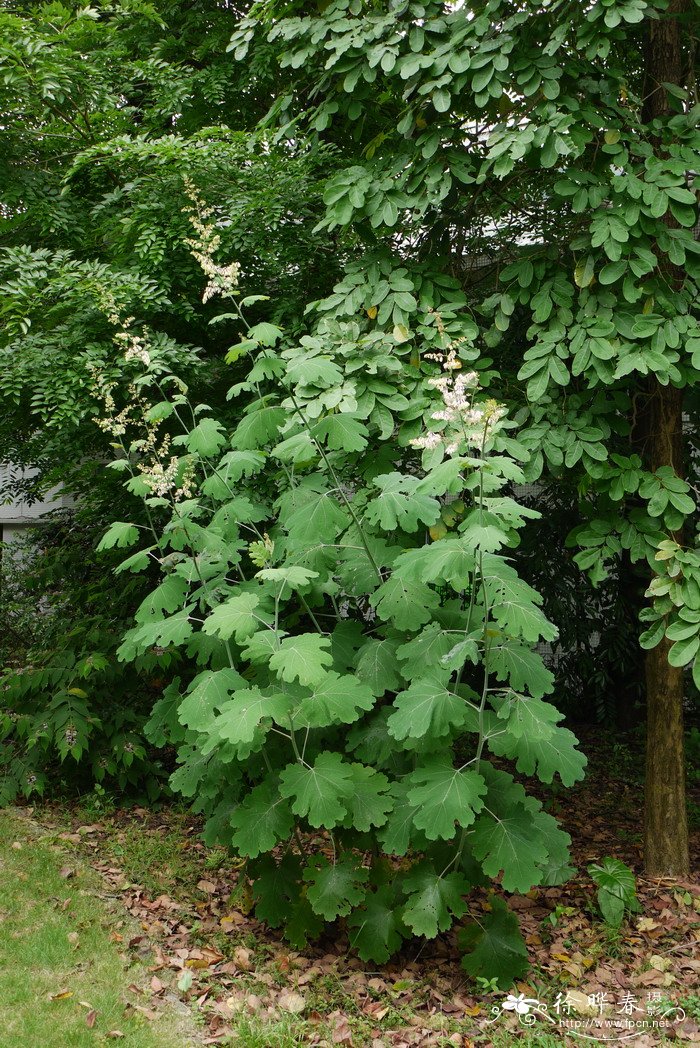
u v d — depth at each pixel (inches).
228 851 165.9
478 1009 138.7
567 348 174.7
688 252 169.0
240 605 140.2
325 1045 128.6
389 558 155.1
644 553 173.6
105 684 237.0
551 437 172.2
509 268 180.1
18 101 245.8
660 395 195.3
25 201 257.8
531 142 164.1
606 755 284.7
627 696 310.5
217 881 185.9
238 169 236.5
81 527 296.5
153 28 305.0
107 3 275.0
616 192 166.1
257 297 153.3
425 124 181.0
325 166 247.9
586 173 166.6
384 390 175.2
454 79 175.0
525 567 293.9
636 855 206.5
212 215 237.8
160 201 238.4
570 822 229.1
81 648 246.2
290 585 148.0
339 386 174.6
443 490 126.7
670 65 193.6
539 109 164.4
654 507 169.8
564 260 190.5
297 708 138.0
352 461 182.9
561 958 154.9
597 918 171.3
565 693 311.7
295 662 125.2
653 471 195.8
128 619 251.1
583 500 191.8
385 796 141.4
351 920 145.6
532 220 223.6
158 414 162.7
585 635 298.0
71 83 244.8
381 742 149.6
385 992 143.6
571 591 294.0
